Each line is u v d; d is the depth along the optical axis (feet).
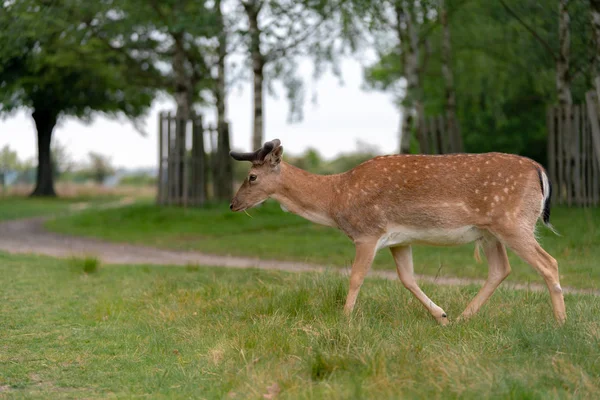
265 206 88.53
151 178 280.31
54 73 132.98
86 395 22.61
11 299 38.96
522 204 29.01
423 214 29.96
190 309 34.45
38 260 55.98
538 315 29.86
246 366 23.25
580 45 76.69
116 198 171.01
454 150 85.30
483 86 101.45
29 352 27.84
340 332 25.34
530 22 81.61
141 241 74.79
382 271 50.62
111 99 151.74
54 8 82.28
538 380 20.45
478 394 19.29
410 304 32.68
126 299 37.78
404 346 23.65
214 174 99.76
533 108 110.63
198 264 51.26
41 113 167.63
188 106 99.19
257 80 90.58
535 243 29.01
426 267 50.21
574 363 21.91
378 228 30.76
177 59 96.63
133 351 27.86
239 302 34.47
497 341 25.03
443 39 88.84
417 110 85.61
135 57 105.29
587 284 41.14
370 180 30.89
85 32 87.66
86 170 247.29
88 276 47.96
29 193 179.32
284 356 24.41
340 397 19.49
